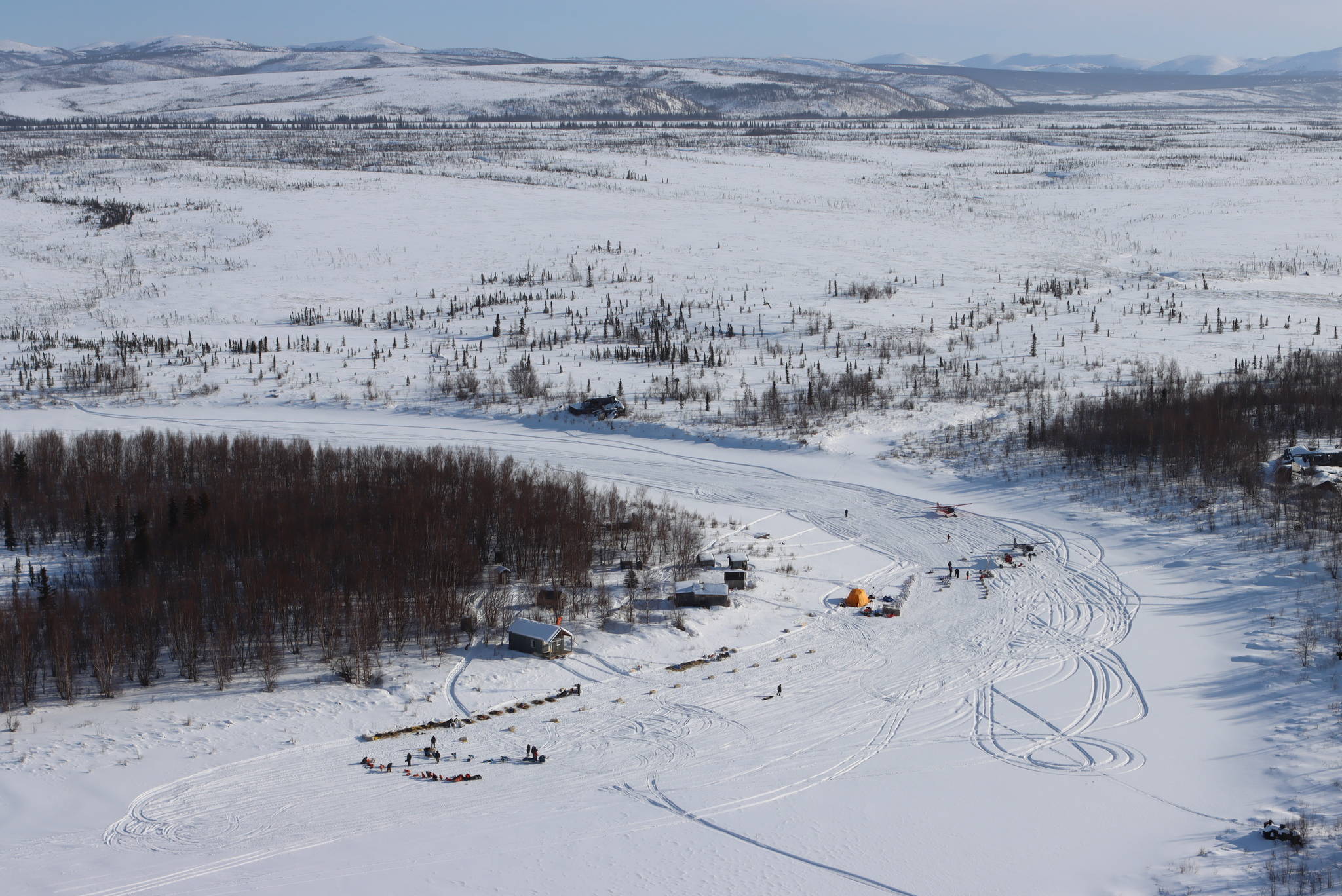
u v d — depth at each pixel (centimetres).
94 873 5922
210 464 13250
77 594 9438
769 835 6278
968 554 11800
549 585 10425
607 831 6366
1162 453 13638
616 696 8462
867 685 8669
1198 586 10300
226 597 9044
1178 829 6222
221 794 6812
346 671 8406
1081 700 8238
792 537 12494
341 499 11350
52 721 7656
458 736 7719
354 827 6425
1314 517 11344
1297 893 5362
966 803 6631
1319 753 6988
